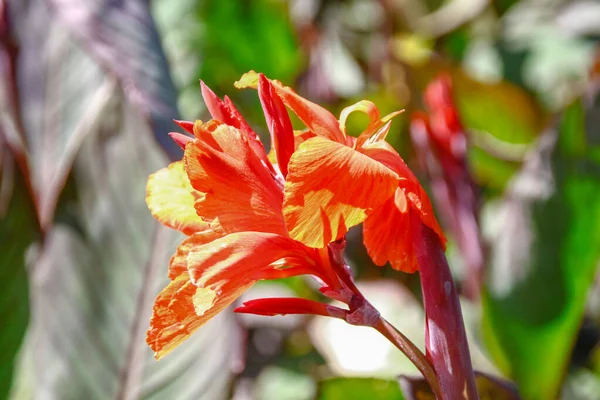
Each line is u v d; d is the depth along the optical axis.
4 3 1.03
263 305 0.69
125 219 0.97
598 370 1.38
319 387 1.02
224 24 1.71
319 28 1.91
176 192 0.74
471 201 1.09
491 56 1.95
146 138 0.97
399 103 1.52
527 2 2.07
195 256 0.67
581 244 1.02
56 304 0.95
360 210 0.67
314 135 0.73
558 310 1.02
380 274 1.48
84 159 0.97
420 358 0.69
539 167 1.04
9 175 0.97
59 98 1.08
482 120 1.57
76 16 0.97
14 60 1.04
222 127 0.69
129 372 0.94
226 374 0.92
